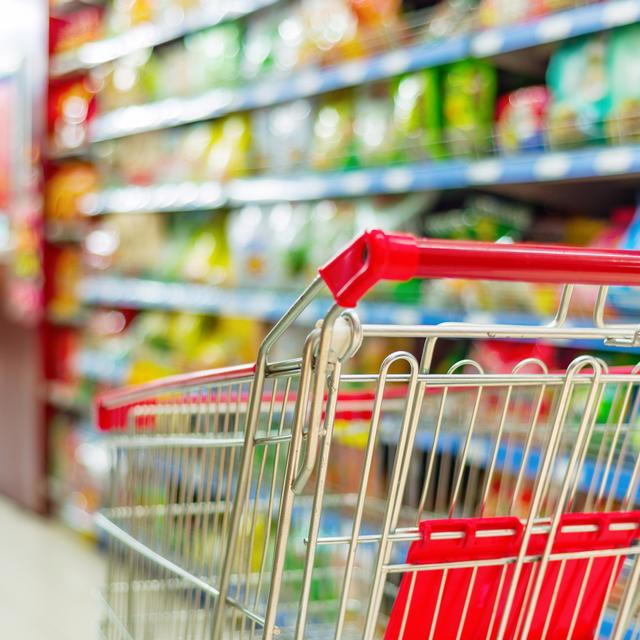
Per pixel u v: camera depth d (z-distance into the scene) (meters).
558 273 0.96
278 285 3.12
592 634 1.31
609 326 1.14
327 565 1.97
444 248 0.91
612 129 2.07
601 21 1.97
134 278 3.95
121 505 1.74
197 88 3.57
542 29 2.11
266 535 1.16
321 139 2.92
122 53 3.94
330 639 1.66
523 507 2.12
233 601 1.22
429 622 1.17
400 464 1.05
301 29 2.99
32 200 4.46
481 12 2.32
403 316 2.48
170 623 1.48
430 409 1.92
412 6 2.89
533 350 2.27
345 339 0.99
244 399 1.83
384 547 1.08
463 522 1.12
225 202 3.36
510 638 1.23
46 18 4.32
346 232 2.87
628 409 1.98
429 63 2.42
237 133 3.38
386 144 2.65
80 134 4.21
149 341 3.84
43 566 3.66
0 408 4.73
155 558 1.51
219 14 3.33
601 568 1.26
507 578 1.20
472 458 2.10
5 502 4.72
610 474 1.94
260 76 3.23
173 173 3.71
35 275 4.46
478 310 2.35
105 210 4.07
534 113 2.27
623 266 0.99
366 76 2.63
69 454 4.29
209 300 3.39
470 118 2.44
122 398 1.65
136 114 3.85
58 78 4.40
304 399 1.00
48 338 4.46
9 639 2.88
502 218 2.53
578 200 2.64
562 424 1.13
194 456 1.41
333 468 2.17
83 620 3.07
